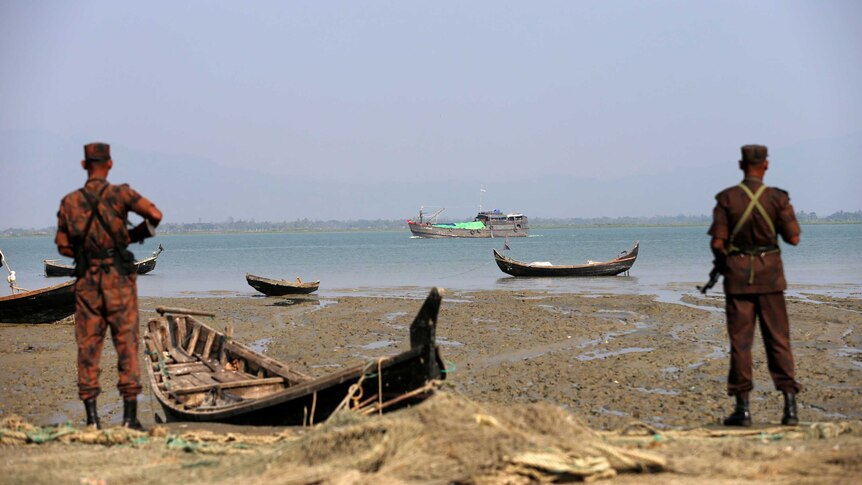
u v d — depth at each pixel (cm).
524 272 4144
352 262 6462
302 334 1862
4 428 734
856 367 1261
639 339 1659
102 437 705
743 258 703
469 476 480
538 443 521
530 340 1670
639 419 941
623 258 4106
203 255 9125
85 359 741
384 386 762
